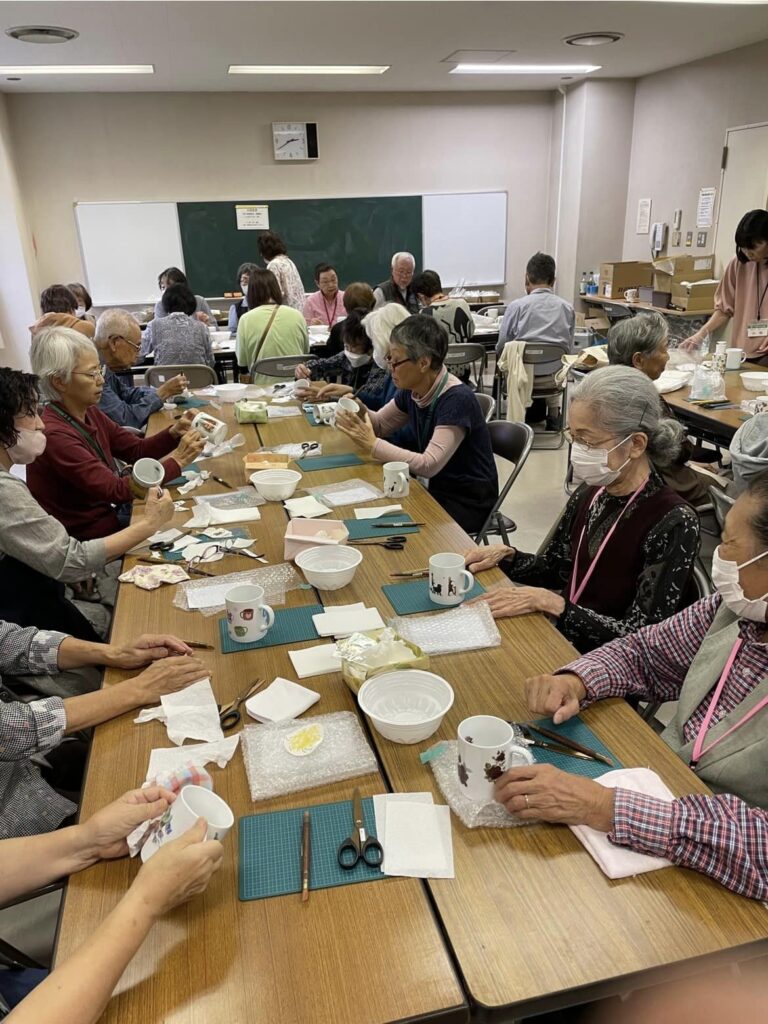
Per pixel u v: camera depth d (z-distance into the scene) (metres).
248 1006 0.74
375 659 1.25
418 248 7.84
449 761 1.08
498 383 5.54
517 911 0.85
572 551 1.83
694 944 0.81
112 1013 0.74
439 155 7.61
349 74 6.38
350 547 1.76
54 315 3.29
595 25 5.14
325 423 3.11
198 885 0.83
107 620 2.04
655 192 7.23
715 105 6.30
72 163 6.82
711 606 1.31
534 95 7.66
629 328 3.08
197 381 4.41
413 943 0.81
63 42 4.93
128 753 1.13
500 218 7.98
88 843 0.94
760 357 4.12
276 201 7.34
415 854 0.92
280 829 0.98
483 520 2.66
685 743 1.21
